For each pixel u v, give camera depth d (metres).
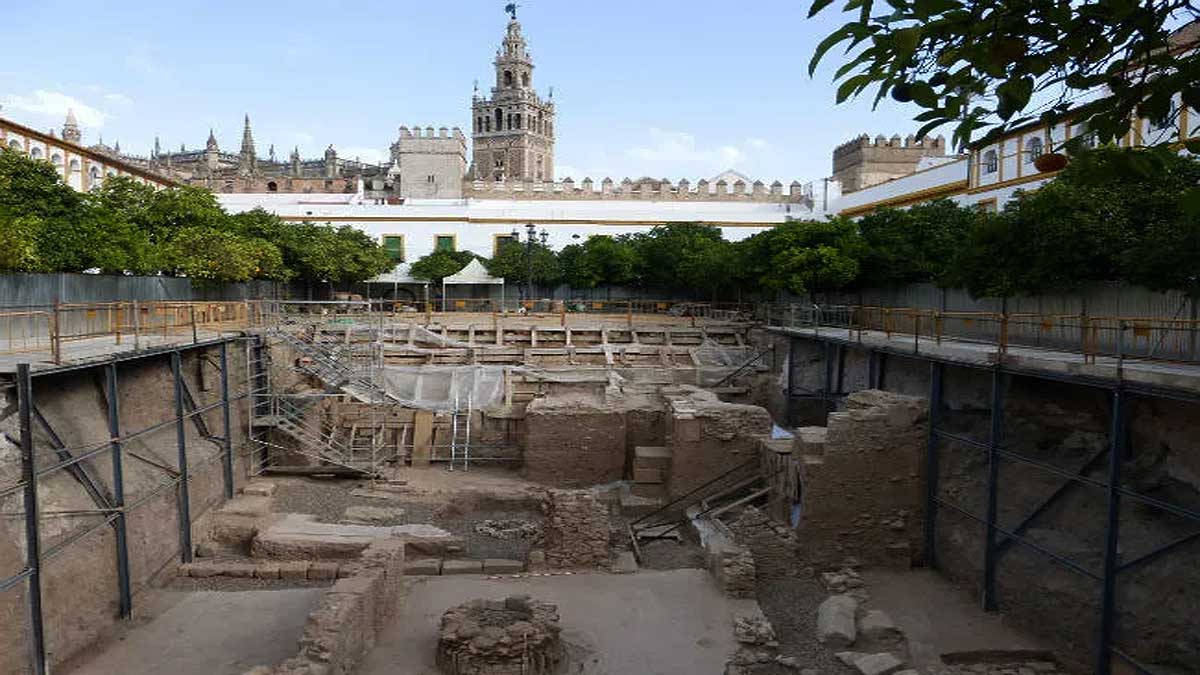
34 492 12.73
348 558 18.73
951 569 17.28
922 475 18.06
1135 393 12.65
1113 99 5.34
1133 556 13.27
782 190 67.31
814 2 4.76
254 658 14.31
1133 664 12.13
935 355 17.84
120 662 14.16
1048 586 14.38
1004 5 4.91
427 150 71.25
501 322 40.62
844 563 17.84
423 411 27.83
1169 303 17.56
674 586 17.02
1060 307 21.44
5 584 12.04
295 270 45.88
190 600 16.73
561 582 17.28
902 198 46.31
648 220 63.09
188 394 20.72
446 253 58.19
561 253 55.38
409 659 13.88
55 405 15.74
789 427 29.42
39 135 41.47
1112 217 18.27
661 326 38.62
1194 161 17.77
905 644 14.38
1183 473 13.35
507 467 26.98
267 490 22.97
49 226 24.25
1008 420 17.23
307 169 117.19
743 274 38.66
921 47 5.18
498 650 12.95
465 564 18.39
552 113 115.69
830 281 33.03
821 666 14.01
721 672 13.79
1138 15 5.00
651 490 23.22
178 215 36.41
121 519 15.64
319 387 28.95
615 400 26.95
